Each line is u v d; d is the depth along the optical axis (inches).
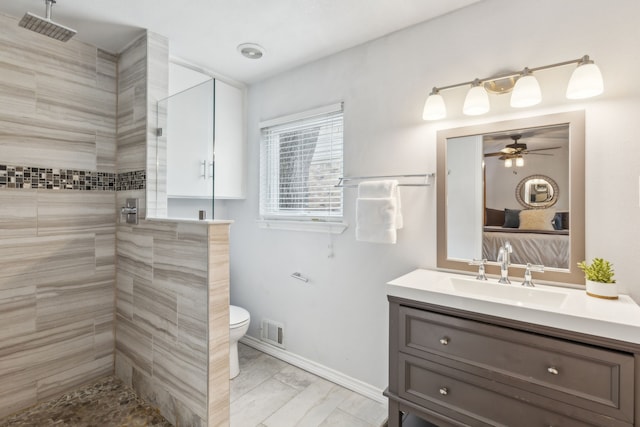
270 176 103.7
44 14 69.1
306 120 93.4
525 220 60.1
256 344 104.6
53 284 76.3
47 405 73.9
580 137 54.6
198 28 75.0
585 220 54.5
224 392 64.2
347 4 65.3
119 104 86.7
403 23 72.2
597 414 41.3
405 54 74.0
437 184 69.6
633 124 51.1
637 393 38.7
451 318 52.7
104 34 77.9
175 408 68.3
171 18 71.0
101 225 84.8
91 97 82.4
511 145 61.6
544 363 45.0
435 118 66.1
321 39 79.0
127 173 83.4
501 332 48.0
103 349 85.6
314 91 90.3
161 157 77.8
